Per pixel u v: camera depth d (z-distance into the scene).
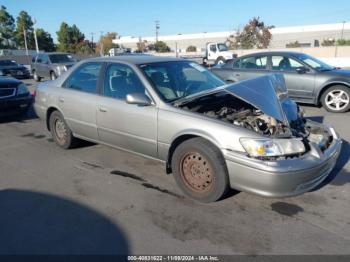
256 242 2.98
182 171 3.84
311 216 3.38
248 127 3.54
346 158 4.89
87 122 4.97
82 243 3.04
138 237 3.11
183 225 3.28
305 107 8.80
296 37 61.25
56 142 5.80
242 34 47.06
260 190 3.30
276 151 3.26
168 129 3.88
